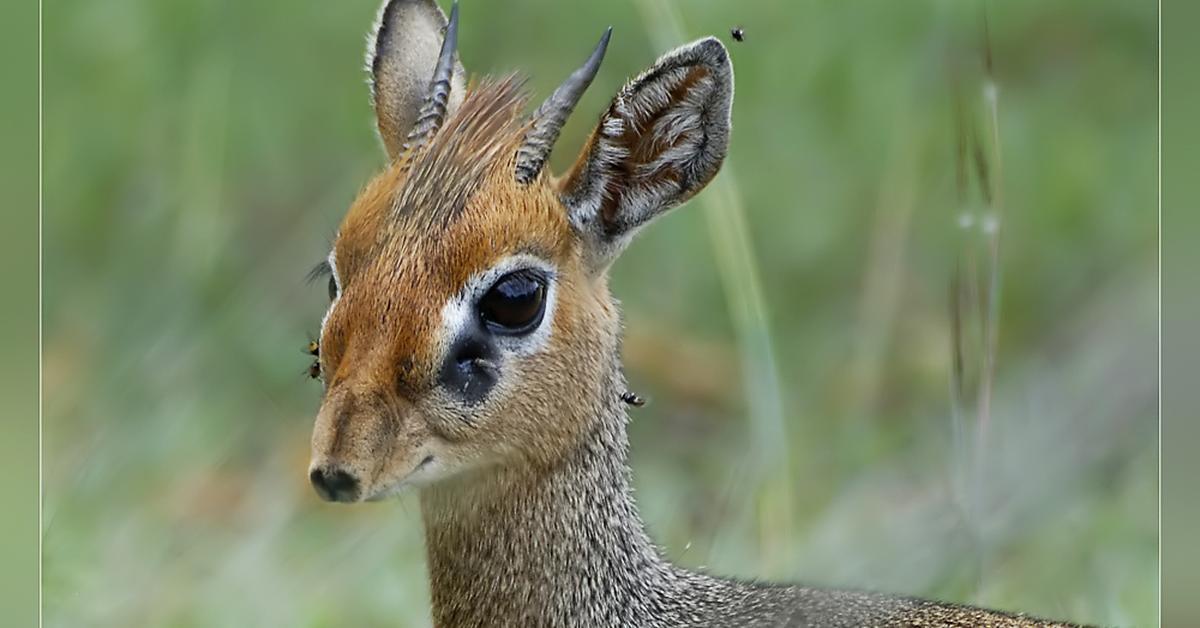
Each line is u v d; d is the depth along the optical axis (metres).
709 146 9.48
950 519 11.88
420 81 9.77
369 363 8.62
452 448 8.80
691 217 15.02
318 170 15.76
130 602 12.28
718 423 14.41
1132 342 13.35
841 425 13.69
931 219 14.79
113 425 13.88
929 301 14.68
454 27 9.35
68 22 15.74
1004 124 15.16
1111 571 11.96
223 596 12.30
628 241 9.37
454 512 9.27
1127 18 15.80
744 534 12.09
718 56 9.35
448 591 9.36
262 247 15.27
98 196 15.45
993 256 11.43
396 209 8.89
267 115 15.78
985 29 11.97
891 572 11.71
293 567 12.58
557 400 9.04
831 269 15.10
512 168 8.99
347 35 16.02
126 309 14.78
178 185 15.26
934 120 14.80
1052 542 12.15
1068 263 14.79
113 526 12.97
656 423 14.44
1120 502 12.44
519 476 9.12
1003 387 13.39
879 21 15.34
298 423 14.12
